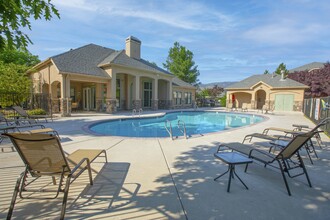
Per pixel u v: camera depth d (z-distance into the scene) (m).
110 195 3.17
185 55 40.53
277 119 15.21
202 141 7.06
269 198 3.14
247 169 4.39
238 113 21.09
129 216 2.62
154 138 7.45
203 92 46.06
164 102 25.61
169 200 3.04
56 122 11.60
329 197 3.20
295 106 24.25
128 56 21.64
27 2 2.80
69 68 15.53
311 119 14.20
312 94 29.75
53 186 3.44
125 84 22.03
